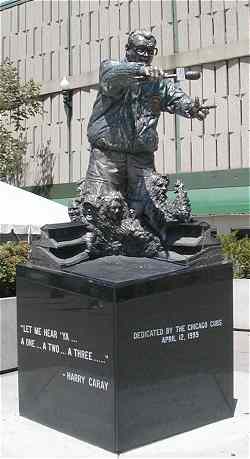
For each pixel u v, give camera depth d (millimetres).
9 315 7691
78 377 5059
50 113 24344
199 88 20516
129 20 21844
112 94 5312
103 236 5613
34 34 24812
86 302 4957
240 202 19719
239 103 19781
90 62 22906
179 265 5355
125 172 5742
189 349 5246
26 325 5621
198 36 20406
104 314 4809
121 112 5516
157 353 5000
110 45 22297
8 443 4977
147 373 4926
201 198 20422
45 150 24531
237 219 20312
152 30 21250
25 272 5586
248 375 6984
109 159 5676
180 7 20734
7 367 7656
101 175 5660
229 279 5586
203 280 5359
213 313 5457
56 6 23984
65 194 23750
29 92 23141
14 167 23656
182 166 20922
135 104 5551
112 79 5098
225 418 5539
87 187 5738
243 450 4750
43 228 5613
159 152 21344
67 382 5176
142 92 5555
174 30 20906
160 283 5016
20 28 25375
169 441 4977
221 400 5512
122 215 5621
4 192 12148
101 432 4840
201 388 5340
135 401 4840
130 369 4812
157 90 5578
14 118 23812
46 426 5402
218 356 5500
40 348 5461
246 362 7891
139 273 5055
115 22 22172
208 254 5492
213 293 5453
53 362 5320
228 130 20000
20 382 5703
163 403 5031
